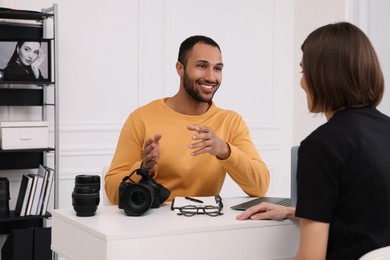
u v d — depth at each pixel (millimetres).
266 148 5309
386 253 1305
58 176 4043
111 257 1699
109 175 2479
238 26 5121
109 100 4555
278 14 5336
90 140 4496
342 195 1525
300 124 5379
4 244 3836
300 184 1529
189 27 4871
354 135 1517
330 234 1565
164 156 2506
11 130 3871
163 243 1766
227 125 2654
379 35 5160
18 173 4254
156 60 4719
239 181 2451
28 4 4223
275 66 5324
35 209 3920
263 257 1929
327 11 5191
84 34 4441
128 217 1979
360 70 1541
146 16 4664
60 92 4379
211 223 1876
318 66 1573
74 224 1925
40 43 3994
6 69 3926
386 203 1510
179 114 2590
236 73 5133
